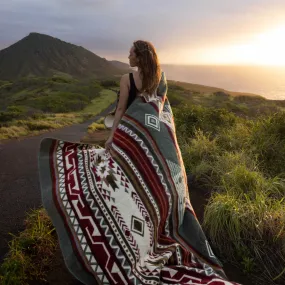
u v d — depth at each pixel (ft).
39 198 17.51
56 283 9.82
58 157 10.89
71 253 9.05
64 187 10.11
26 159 27.48
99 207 9.61
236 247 11.10
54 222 9.60
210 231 11.81
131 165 10.18
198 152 19.97
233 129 24.34
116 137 10.61
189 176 17.53
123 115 10.94
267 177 16.69
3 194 18.11
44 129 60.03
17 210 15.78
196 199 15.30
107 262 8.96
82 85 261.65
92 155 10.93
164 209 10.31
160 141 10.68
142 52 10.64
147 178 10.16
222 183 15.44
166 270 9.34
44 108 160.66
